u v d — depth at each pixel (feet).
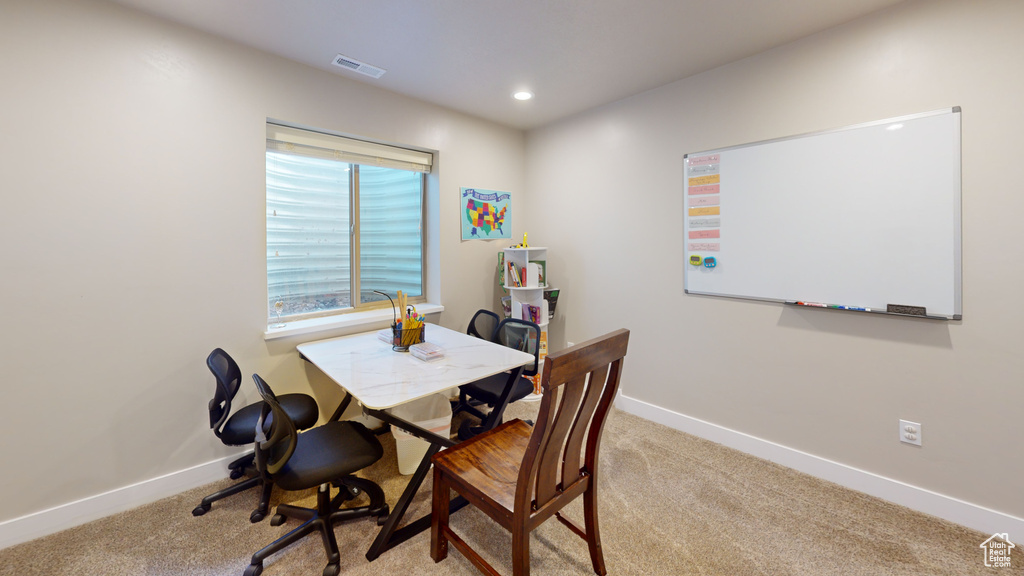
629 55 7.75
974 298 5.82
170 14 6.36
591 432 5.07
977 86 5.65
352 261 9.88
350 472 5.28
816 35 6.98
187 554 5.50
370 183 10.06
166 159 6.57
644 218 9.73
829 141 6.91
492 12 6.32
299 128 8.29
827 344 7.18
